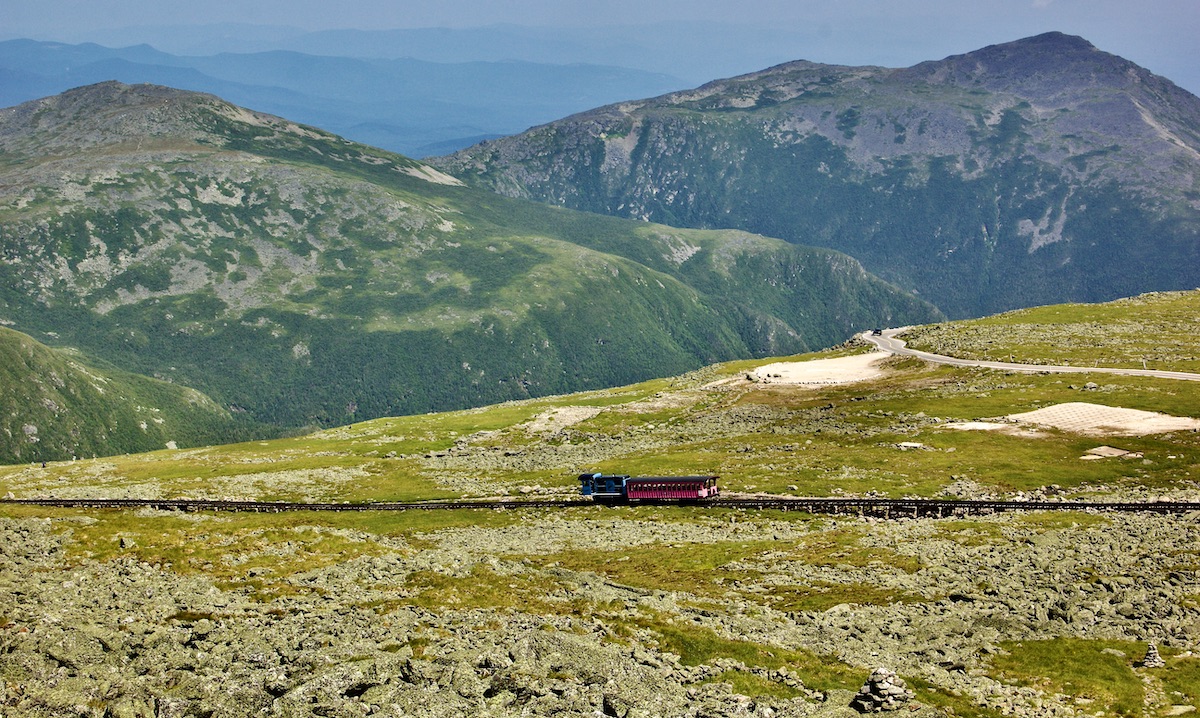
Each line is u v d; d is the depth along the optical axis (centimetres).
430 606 6638
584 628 6103
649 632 6150
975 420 17275
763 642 6153
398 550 9125
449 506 14600
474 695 4631
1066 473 13400
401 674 4819
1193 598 6788
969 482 13300
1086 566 8081
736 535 11400
